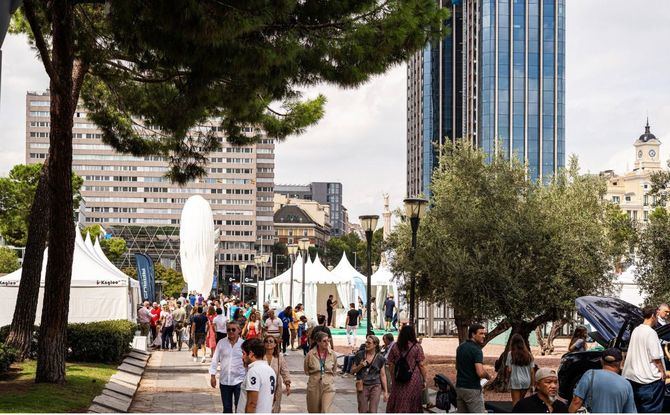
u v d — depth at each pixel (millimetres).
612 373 9906
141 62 18203
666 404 13234
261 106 21125
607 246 23375
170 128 20141
